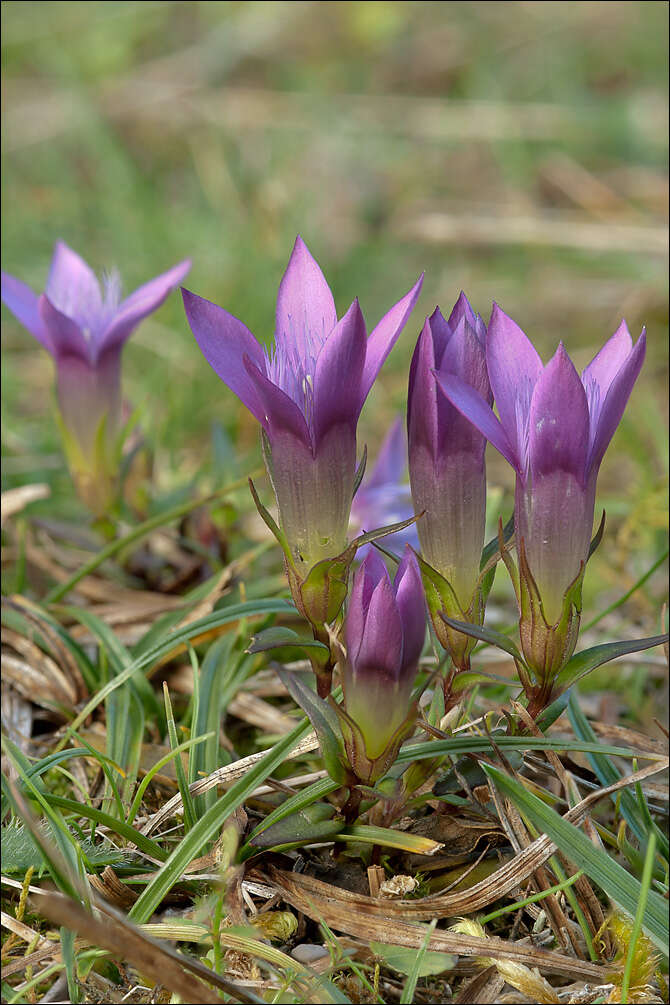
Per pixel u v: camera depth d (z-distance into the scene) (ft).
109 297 1.20
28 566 1.24
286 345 0.98
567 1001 0.97
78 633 1.20
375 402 1.64
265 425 0.97
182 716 1.15
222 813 0.99
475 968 0.99
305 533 0.97
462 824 1.03
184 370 1.60
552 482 0.95
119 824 1.00
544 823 0.98
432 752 1.00
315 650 0.98
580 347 1.77
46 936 0.99
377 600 0.95
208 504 1.24
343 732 0.97
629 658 1.18
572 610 0.97
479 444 0.98
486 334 0.96
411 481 0.99
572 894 1.00
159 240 1.91
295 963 0.97
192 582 1.25
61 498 1.36
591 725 1.11
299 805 1.01
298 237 0.98
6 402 1.58
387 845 0.99
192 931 0.98
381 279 1.94
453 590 0.99
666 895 0.99
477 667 1.18
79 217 2.07
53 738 1.13
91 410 1.20
